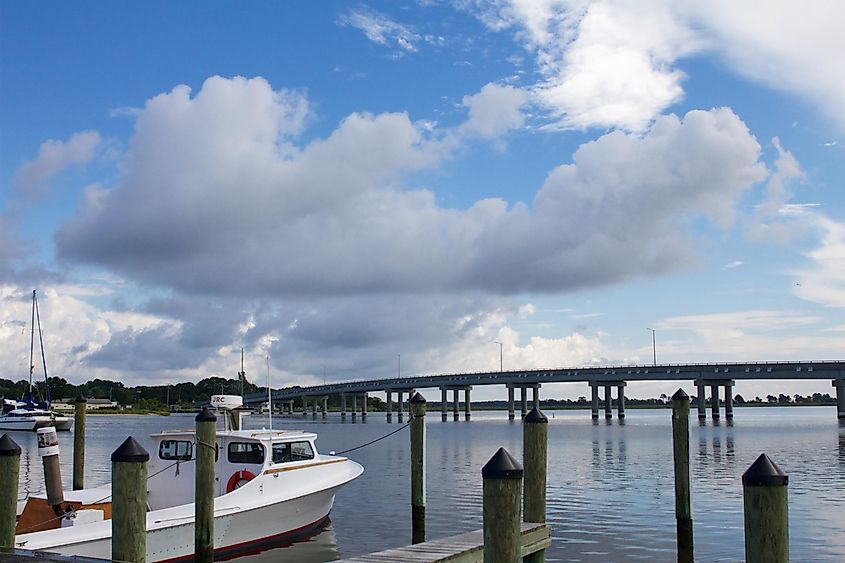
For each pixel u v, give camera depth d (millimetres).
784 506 7910
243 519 19312
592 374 136375
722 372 120375
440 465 45969
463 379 149625
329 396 188125
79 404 25812
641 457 51500
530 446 14148
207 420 16219
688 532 20250
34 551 11367
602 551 20797
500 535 8516
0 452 11789
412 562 12625
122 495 11008
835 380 111375
